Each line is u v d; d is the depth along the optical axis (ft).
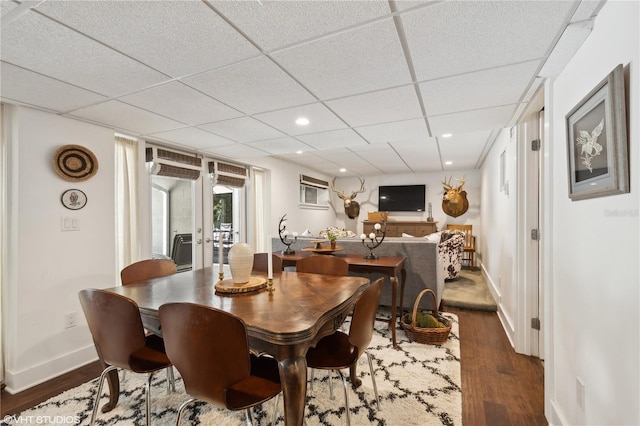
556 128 5.59
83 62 5.31
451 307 12.50
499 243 12.00
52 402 6.43
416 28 4.40
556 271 5.56
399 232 22.75
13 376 7.02
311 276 7.47
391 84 6.35
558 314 5.46
